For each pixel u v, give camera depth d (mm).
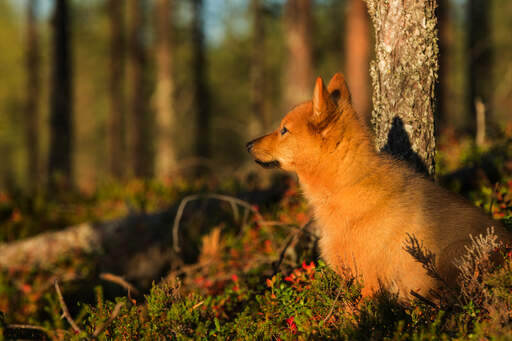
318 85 4020
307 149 4160
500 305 2877
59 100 16109
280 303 3779
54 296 5977
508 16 25031
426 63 4387
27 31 30438
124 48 29016
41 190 10477
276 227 6281
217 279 5422
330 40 28094
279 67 34188
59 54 16094
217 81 37531
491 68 17734
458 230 3459
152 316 3551
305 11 15227
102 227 7602
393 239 3594
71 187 11516
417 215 3598
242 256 6066
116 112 28750
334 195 3994
